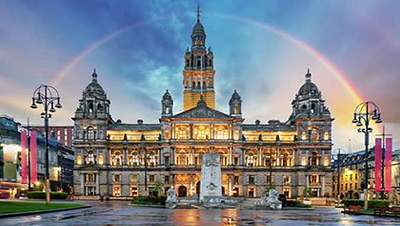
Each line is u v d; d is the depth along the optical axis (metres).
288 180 131.62
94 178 130.12
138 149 134.00
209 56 155.88
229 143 129.50
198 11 163.62
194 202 75.69
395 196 122.88
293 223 36.50
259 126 137.62
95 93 134.00
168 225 32.56
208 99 153.38
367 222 38.78
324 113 132.00
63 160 159.62
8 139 114.50
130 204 75.62
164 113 132.38
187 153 130.62
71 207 53.78
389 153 73.50
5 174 112.69
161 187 117.62
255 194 130.62
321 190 128.50
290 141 132.88
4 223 32.66
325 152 130.38
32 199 82.44
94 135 131.75
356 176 148.00
